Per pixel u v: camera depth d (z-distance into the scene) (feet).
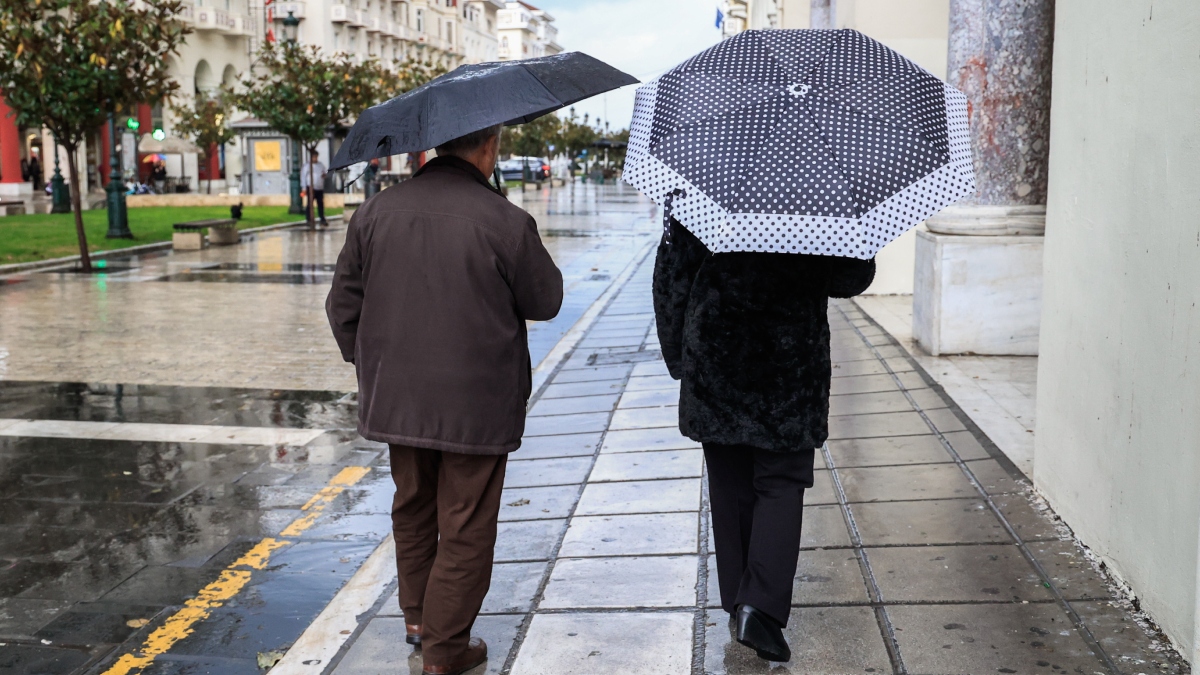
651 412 20.29
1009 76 23.71
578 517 14.23
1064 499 12.60
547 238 70.54
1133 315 10.49
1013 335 23.93
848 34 9.10
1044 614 10.33
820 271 8.91
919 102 8.46
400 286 9.29
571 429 19.36
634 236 72.18
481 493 9.59
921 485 14.47
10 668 10.68
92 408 22.40
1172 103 9.64
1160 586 9.82
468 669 9.95
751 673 9.52
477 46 327.06
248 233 74.95
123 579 13.12
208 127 139.44
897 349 25.02
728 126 8.32
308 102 79.77
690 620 10.77
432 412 9.27
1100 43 11.50
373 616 11.53
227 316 36.01
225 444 19.60
